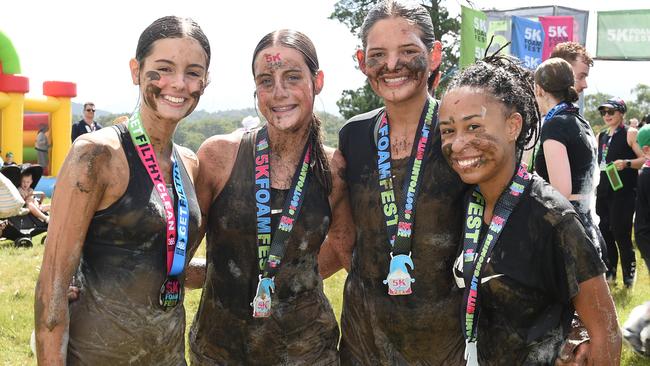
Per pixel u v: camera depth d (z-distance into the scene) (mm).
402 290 2822
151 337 2461
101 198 2369
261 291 2889
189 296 6969
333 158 3133
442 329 2893
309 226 2996
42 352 2287
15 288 7312
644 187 6305
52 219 2318
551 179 4020
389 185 2918
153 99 2480
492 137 2436
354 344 3084
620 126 8109
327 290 7359
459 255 2729
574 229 2379
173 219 2484
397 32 2838
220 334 3047
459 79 2541
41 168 10852
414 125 2959
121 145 2438
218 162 3000
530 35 12562
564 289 2420
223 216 2971
